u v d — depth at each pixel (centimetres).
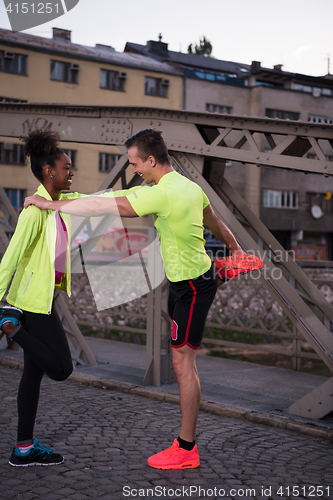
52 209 280
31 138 299
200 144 470
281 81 4012
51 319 294
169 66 3581
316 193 4059
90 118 550
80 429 373
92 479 281
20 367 594
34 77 3117
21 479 278
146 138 300
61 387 512
